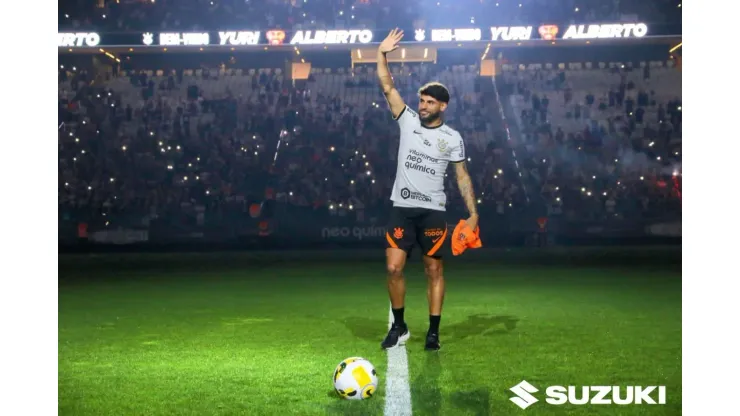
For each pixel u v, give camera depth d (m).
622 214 22.12
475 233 6.60
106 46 24.09
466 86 29.39
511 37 23.89
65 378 5.70
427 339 6.61
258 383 5.46
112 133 26.31
